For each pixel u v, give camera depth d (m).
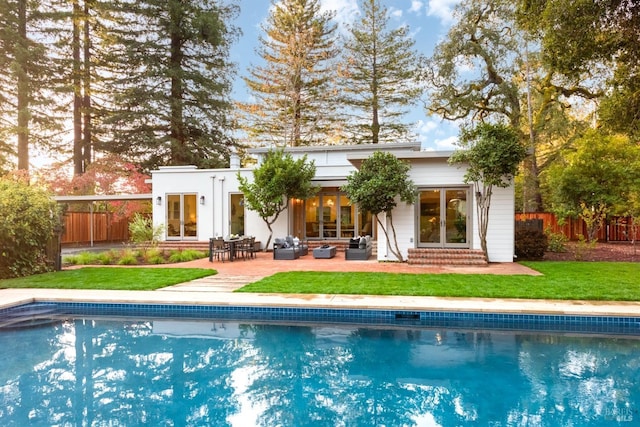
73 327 6.93
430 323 6.70
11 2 22.05
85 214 22.53
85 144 26.23
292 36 28.91
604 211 14.62
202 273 10.46
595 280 8.76
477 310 6.57
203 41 26.05
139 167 25.64
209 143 27.00
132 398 4.38
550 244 14.88
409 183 12.07
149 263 13.13
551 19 9.45
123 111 25.33
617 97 11.20
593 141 14.44
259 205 15.44
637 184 13.55
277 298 7.46
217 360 5.46
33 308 7.79
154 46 25.69
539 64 20.58
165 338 6.37
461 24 21.48
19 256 10.28
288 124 30.38
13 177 21.67
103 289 8.58
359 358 5.48
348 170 17.08
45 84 23.61
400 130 29.84
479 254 11.80
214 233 17.55
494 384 4.61
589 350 5.55
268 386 4.68
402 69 28.06
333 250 14.79
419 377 4.84
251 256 14.65
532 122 21.09
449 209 12.52
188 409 4.11
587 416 3.88
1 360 5.51
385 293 7.75
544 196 22.30
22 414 3.99
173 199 17.88
